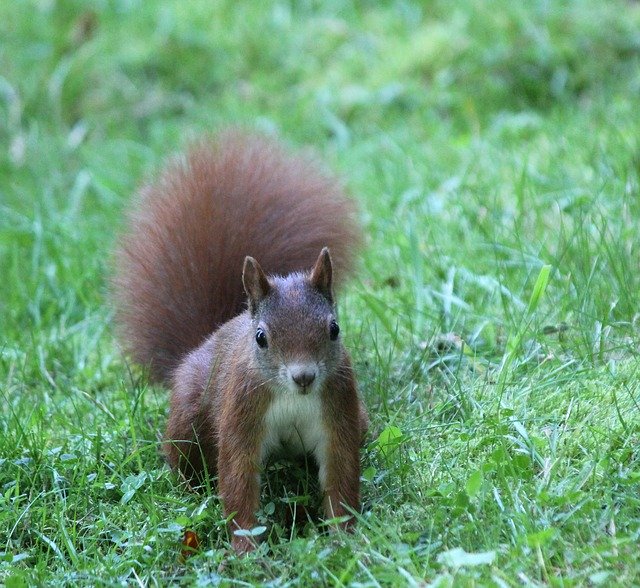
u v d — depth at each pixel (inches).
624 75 650.2
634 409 351.3
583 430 344.5
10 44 784.3
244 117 676.1
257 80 721.0
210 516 327.3
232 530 316.5
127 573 302.7
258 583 289.9
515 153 573.9
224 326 358.6
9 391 432.1
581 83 655.8
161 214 401.7
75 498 343.0
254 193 399.9
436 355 412.8
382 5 776.9
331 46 739.4
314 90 695.7
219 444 324.2
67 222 570.3
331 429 318.7
